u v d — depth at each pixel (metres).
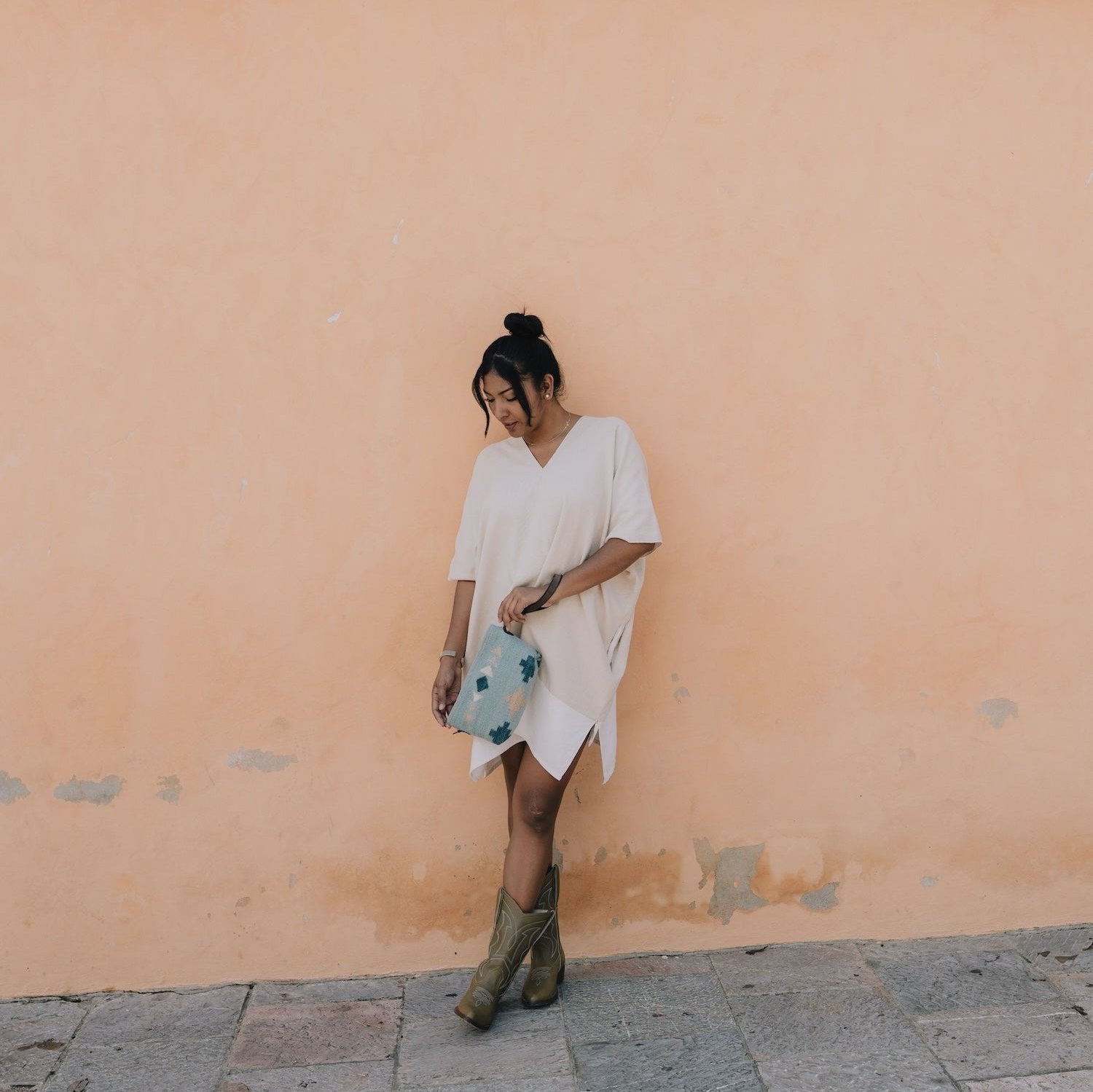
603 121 2.83
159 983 2.95
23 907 2.90
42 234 2.75
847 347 2.94
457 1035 2.69
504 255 2.84
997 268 2.96
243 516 2.85
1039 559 3.04
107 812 2.89
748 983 2.90
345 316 2.83
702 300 2.89
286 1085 2.51
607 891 3.04
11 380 2.77
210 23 2.74
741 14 2.84
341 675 2.91
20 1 2.70
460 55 2.79
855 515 2.98
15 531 2.80
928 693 3.05
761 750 3.03
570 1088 2.46
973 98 2.92
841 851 3.08
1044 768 3.10
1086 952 3.02
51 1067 2.60
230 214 2.78
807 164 2.88
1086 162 2.96
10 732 2.84
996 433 3.00
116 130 2.74
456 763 2.96
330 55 2.76
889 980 2.90
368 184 2.80
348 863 2.96
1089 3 2.92
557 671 2.65
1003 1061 2.52
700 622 2.98
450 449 2.87
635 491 2.59
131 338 2.78
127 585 2.84
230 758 2.90
